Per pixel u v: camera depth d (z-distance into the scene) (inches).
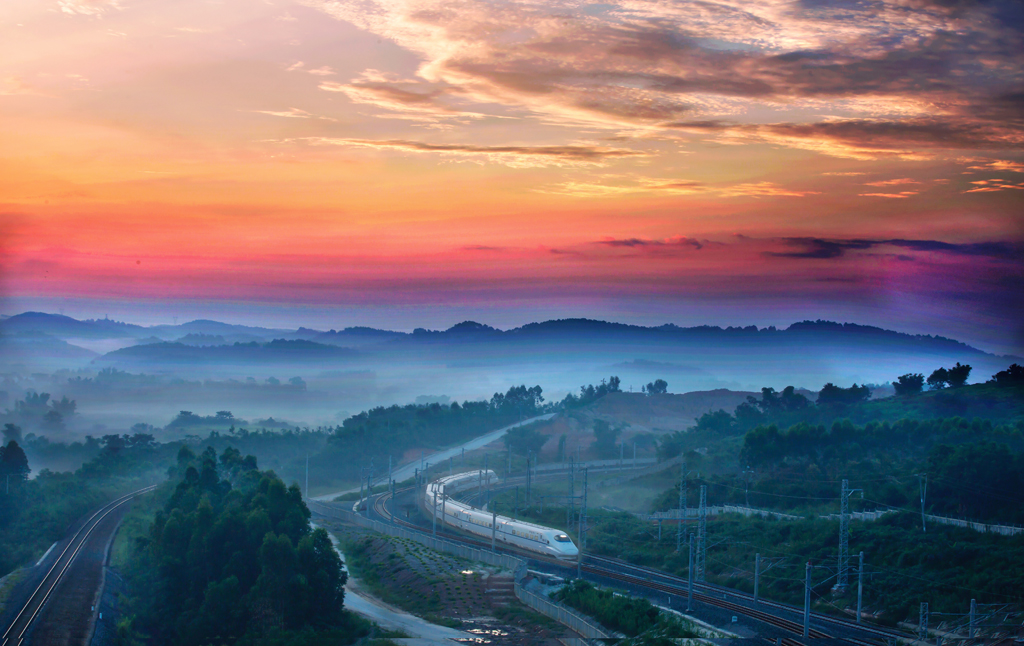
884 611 3946.9
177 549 4650.6
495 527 6117.1
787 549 4972.9
